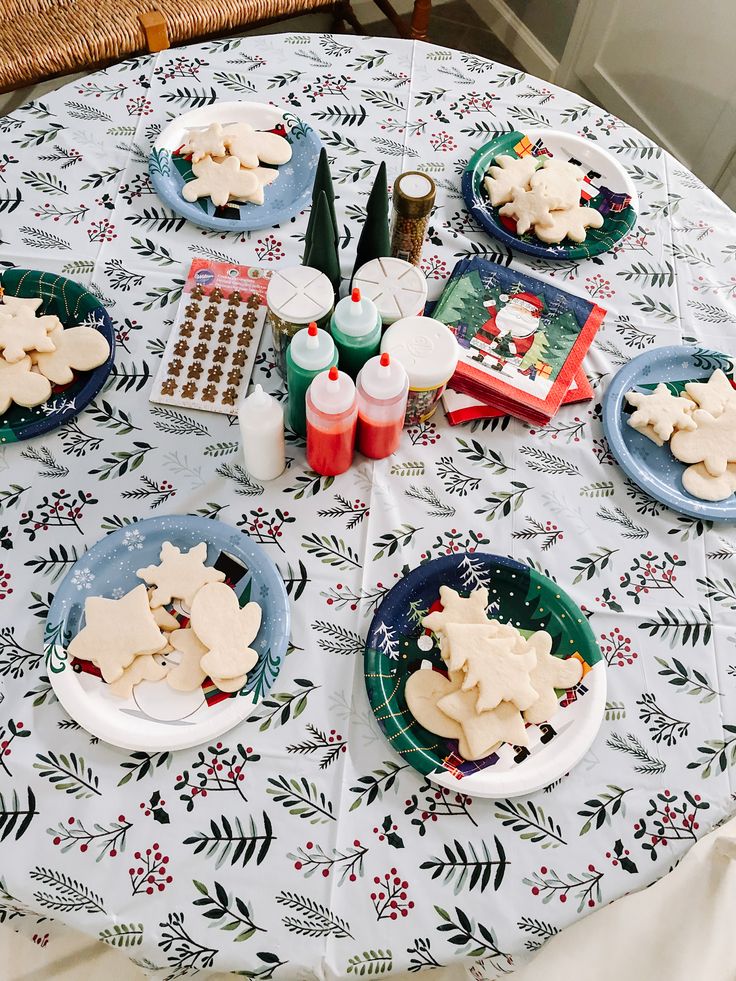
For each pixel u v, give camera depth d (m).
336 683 0.86
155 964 0.74
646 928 1.29
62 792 0.79
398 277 0.97
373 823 0.80
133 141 1.23
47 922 1.04
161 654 0.86
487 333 1.08
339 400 0.87
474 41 2.53
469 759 0.81
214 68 1.32
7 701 0.83
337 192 1.20
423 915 0.76
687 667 0.90
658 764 0.85
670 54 2.04
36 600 0.89
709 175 2.11
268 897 0.76
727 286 1.19
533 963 1.26
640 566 0.96
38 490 0.96
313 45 1.36
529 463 1.03
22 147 1.21
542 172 1.21
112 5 1.71
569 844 0.80
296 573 0.93
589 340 1.08
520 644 0.86
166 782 0.80
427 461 1.02
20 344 1.00
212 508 0.97
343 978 0.73
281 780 0.81
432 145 1.27
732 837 1.30
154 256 1.13
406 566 0.94
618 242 1.21
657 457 1.04
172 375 1.04
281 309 0.90
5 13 1.67
